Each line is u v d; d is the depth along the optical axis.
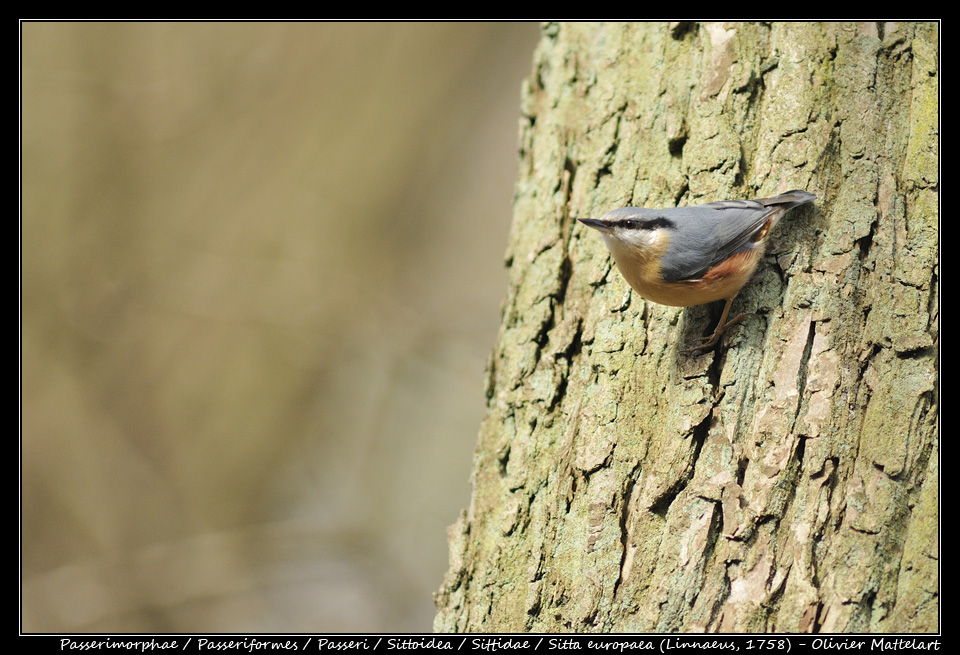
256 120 18.58
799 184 5.89
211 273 17.61
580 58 7.71
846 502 4.82
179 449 17.16
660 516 5.25
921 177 5.58
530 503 5.90
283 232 18.33
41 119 16.84
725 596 4.80
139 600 14.60
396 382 17.42
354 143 19.28
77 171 17.17
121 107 17.53
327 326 17.83
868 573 4.61
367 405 17.84
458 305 18.53
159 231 17.73
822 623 4.56
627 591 5.09
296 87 18.77
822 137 5.96
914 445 4.87
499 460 6.29
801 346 5.34
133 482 16.52
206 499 17.00
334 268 18.31
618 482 5.45
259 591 15.12
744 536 4.89
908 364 5.07
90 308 17.02
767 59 6.47
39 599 14.47
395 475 16.69
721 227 5.61
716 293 5.74
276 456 17.59
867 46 6.14
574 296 6.58
